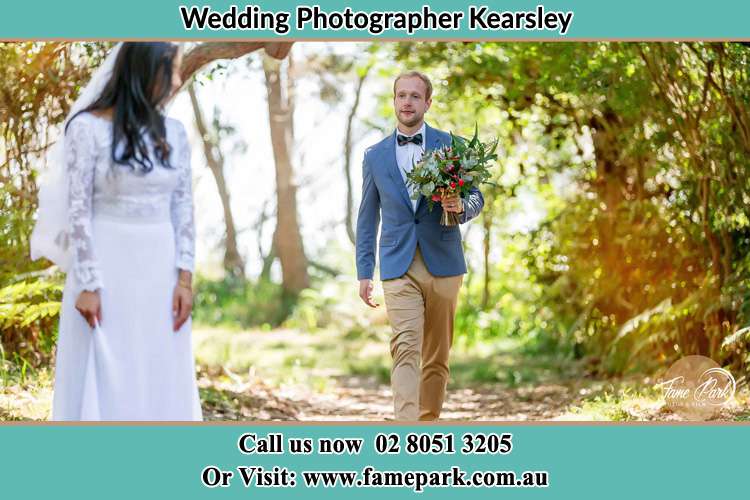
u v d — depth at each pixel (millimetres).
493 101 10234
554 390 8227
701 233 7531
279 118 18250
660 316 7711
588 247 9477
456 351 12258
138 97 4109
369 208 5488
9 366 6590
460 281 5426
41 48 6637
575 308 9812
